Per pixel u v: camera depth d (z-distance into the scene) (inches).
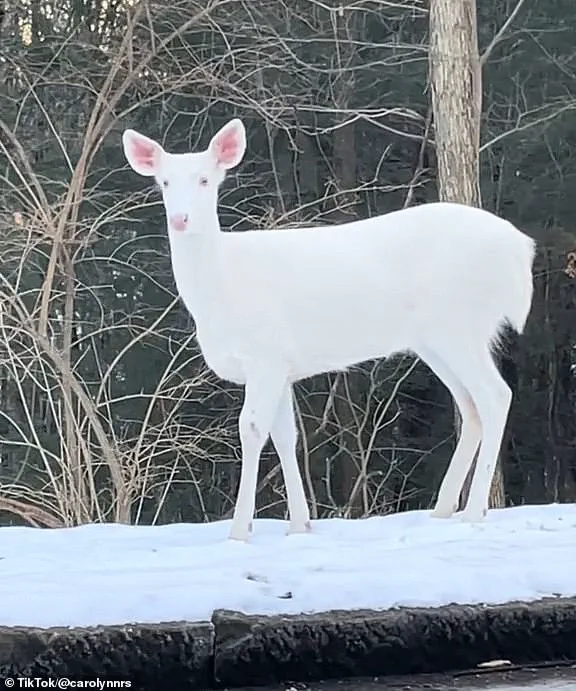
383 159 443.8
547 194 475.2
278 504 415.2
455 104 339.9
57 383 376.8
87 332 420.8
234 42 407.2
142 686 81.3
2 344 365.7
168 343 399.9
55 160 414.0
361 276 151.0
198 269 144.4
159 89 404.5
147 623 83.3
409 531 144.8
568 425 493.7
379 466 472.1
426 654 85.7
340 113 407.5
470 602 89.1
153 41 362.9
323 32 400.5
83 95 414.9
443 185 343.0
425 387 462.3
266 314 146.3
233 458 411.2
